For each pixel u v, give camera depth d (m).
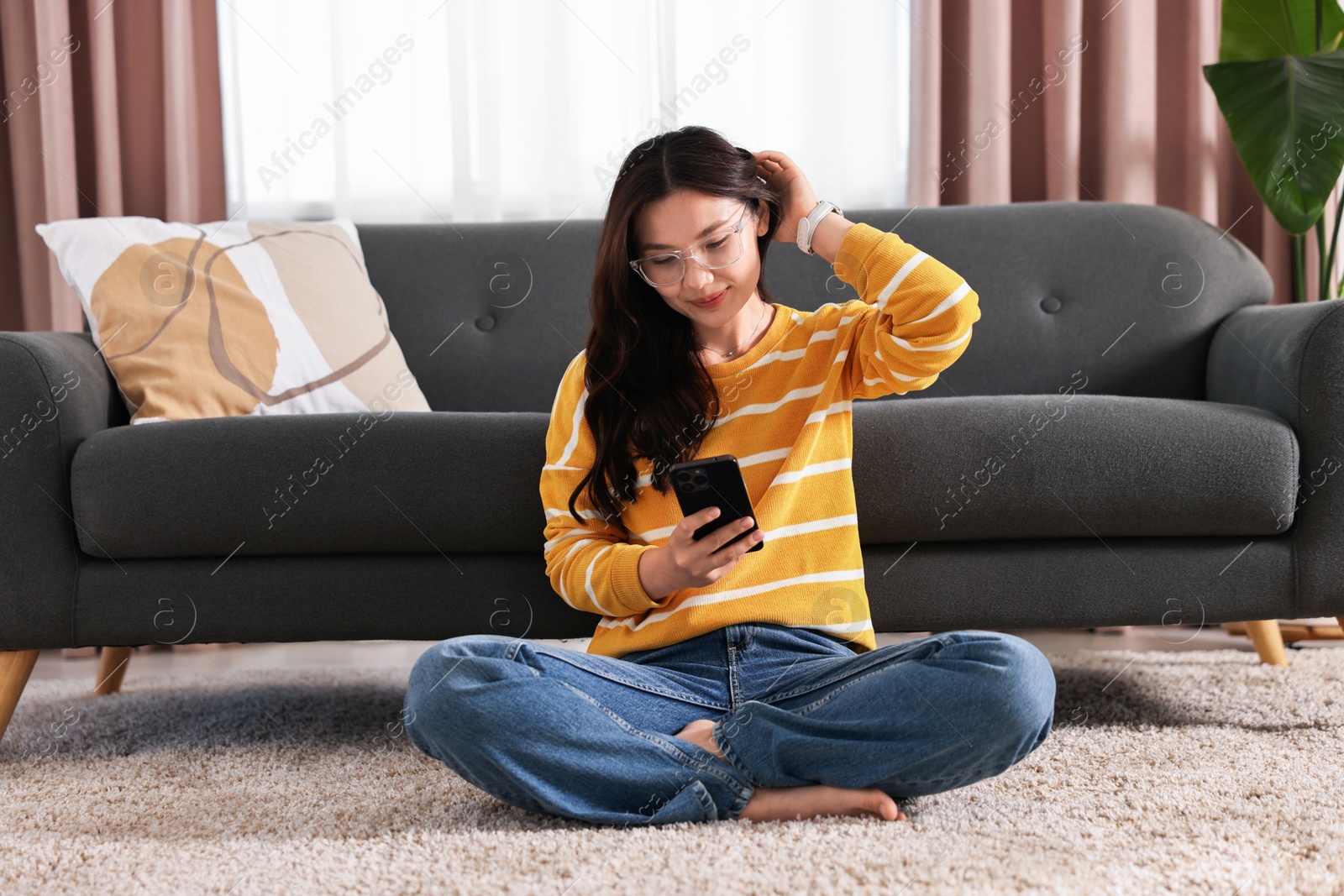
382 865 0.91
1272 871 0.85
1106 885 0.81
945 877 0.83
